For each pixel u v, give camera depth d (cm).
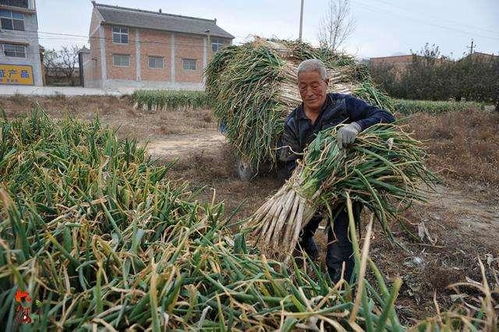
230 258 141
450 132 1023
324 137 235
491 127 1177
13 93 2728
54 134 340
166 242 164
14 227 129
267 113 461
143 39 4062
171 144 958
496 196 563
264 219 211
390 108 487
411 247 364
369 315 102
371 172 224
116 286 124
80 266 126
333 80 493
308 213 213
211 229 171
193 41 4334
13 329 99
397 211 239
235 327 116
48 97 2369
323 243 352
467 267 329
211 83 698
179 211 202
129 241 156
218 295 116
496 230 427
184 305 121
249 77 499
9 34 3466
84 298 116
